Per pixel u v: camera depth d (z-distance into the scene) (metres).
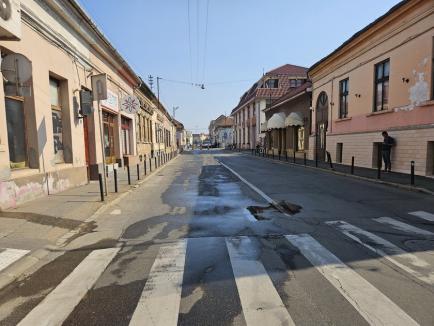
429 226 6.47
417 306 3.41
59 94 11.11
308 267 4.45
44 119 9.44
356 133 18.33
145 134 29.77
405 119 14.09
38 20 9.07
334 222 6.80
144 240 5.85
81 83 12.42
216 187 12.09
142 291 3.87
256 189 11.41
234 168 20.75
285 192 10.70
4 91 7.45
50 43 9.88
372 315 3.25
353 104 18.69
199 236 5.98
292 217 7.29
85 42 12.88
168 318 3.27
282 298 3.62
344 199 9.38
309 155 25.94
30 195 8.62
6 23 6.53
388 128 15.19
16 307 3.60
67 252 5.35
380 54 15.87
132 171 17.67
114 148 18.59
